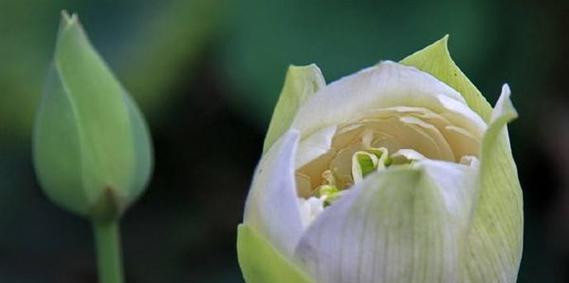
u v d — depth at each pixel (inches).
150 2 50.8
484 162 31.1
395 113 32.2
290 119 32.5
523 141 51.9
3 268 54.9
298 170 32.0
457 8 49.3
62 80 36.7
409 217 31.1
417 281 31.3
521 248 32.3
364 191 31.0
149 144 38.0
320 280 31.4
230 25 50.1
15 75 50.9
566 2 50.6
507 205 31.7
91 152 37.0
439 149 32.2
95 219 37.6
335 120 32.3
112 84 37.1
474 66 49.4
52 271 55.4
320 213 31.3
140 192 37.9
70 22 36.7
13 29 50.9
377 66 32.1
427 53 33.0
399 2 49.6
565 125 51.4
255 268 31.7
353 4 49.6
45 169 37.3
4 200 54.5
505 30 50.3
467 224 31.3
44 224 55.3
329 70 49.4
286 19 49.8
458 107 32.0
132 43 50.6
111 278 37.8
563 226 51.7
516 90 50.8
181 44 50.7
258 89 49.9
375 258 31.3
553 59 50.9
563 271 51.8
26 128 51.9
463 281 31.4
